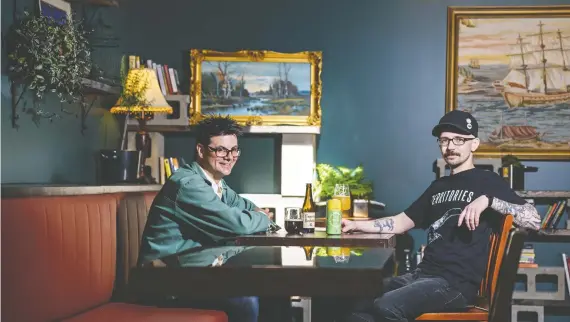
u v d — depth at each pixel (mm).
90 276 3113
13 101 3463
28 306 2629
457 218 3389
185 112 5152
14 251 2553
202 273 2193
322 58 5410
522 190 5156
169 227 3283
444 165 5277
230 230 3309
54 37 3561
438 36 5363
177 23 5449
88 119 4480
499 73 5301
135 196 3770
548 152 5266
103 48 4809
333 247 2934
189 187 3250
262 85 5340
